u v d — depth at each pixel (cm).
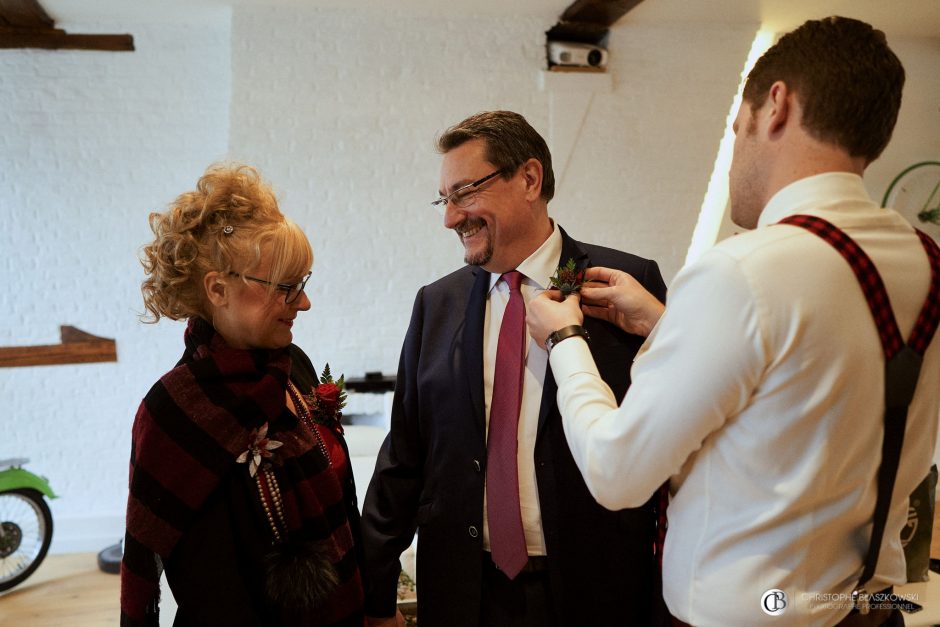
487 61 433
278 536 129
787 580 94
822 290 88
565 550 140
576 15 418
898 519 102
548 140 448
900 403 92
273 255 128
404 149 435
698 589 100
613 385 141
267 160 423
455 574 149
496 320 155
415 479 165
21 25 413
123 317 447
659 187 467
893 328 90
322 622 134
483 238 147
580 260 152
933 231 514
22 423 445
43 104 425
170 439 124
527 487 144
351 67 421
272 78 414
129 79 432
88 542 450
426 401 157
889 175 509
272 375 132
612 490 99
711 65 454
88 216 438
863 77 91
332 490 139
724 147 498
